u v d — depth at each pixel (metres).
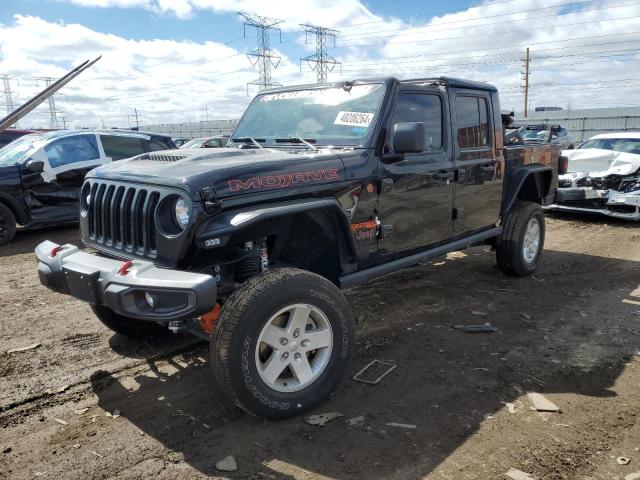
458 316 5.01
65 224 10.06
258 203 3.25
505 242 6.01
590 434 3.03
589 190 9.65
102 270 3.03
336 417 3.22
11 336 4.59
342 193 3.74
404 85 4.25
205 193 3.01
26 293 5.89
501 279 6.26
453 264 6.96
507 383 3.66
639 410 3.30
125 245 3.42
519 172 5.90
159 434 3.07
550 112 38.69
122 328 4.36
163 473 2.71
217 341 2.97
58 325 4.86
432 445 2.93
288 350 3.18
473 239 5.34
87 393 3.58
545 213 11.17
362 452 2.87
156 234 3.12
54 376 3.83
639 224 9.87
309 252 3.83
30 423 3.20
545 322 4.84
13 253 8.02
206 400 3.47
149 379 3.78
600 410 3.30
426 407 3.34
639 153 10.39
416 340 4.44
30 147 9.22
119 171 3.57
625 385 3.63
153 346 4.36
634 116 34.34
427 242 4.71
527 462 2.77
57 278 3.32
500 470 2.70
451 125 4.84
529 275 6.39
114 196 3.47
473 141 5.18
